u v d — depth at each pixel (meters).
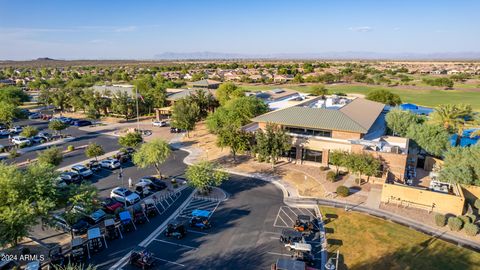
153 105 93.19
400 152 44.00
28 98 109.69
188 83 153.38
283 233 28.56
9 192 24.83
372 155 42.72
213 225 32.34
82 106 91.06
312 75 195.62
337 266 25.50
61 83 149.12
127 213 31.94
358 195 39.09
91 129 76.94
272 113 53.75
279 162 51.50
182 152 58.22
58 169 48.53
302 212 34.97
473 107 98.00
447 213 34.53
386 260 26.23
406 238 29.45
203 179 38.12
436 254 27.05
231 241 29.39
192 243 29.11
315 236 30.03
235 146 49.78
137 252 26.11
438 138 48.25
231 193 40.12
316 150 48.91
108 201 36.38
